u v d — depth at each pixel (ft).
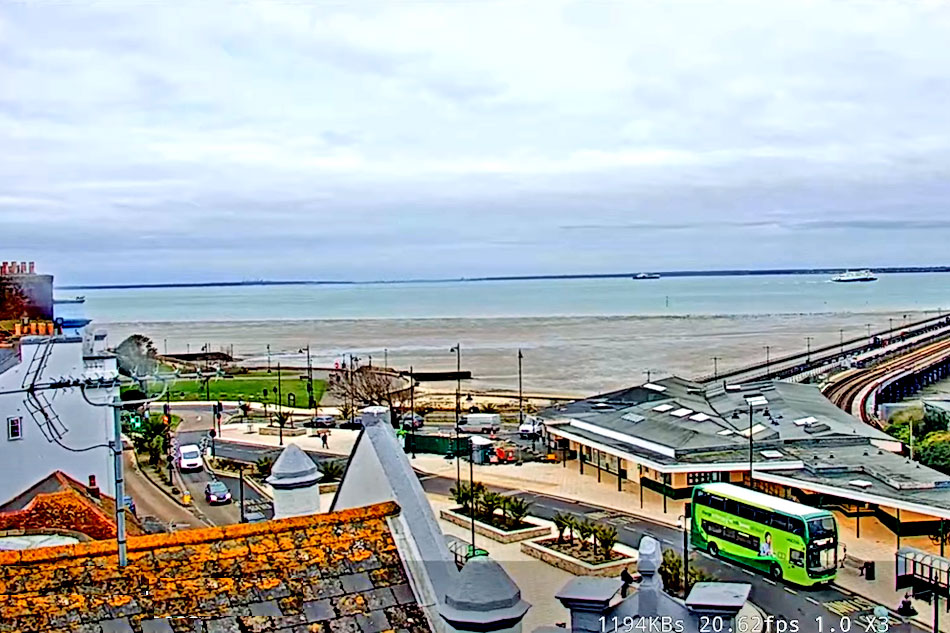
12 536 72.28
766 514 214.07
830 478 262.26
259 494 308.60
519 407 539.70
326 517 49.39
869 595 197.98
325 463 324.60
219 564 45.75
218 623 43.04
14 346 103.19
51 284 133.69
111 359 113.70
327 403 574.56
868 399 491.31
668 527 267.39
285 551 47.19
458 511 286.25
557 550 236.84
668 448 305.94
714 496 231.91
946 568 192.95
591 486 323.78
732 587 53.16
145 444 363.56
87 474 103.40
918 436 365.20
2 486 98.94
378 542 48.85
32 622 41.01
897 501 236.84
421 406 545.44
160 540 45.85
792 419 340.39
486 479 340.59
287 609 44.57
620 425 347.15
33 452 100.63
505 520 269.64
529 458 379.76
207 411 520.83
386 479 51.93
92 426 103.60
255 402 565.53
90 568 43.91
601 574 220.43
